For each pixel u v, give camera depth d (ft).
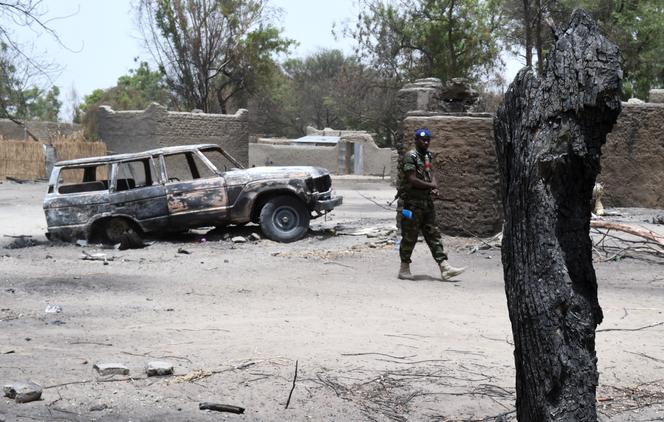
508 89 10.74
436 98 58.49
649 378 18.84
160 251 43.86
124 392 16.97
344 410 16.15
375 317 25.39
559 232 10.09
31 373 18.29
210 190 46.70
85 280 33.22
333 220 58.90
